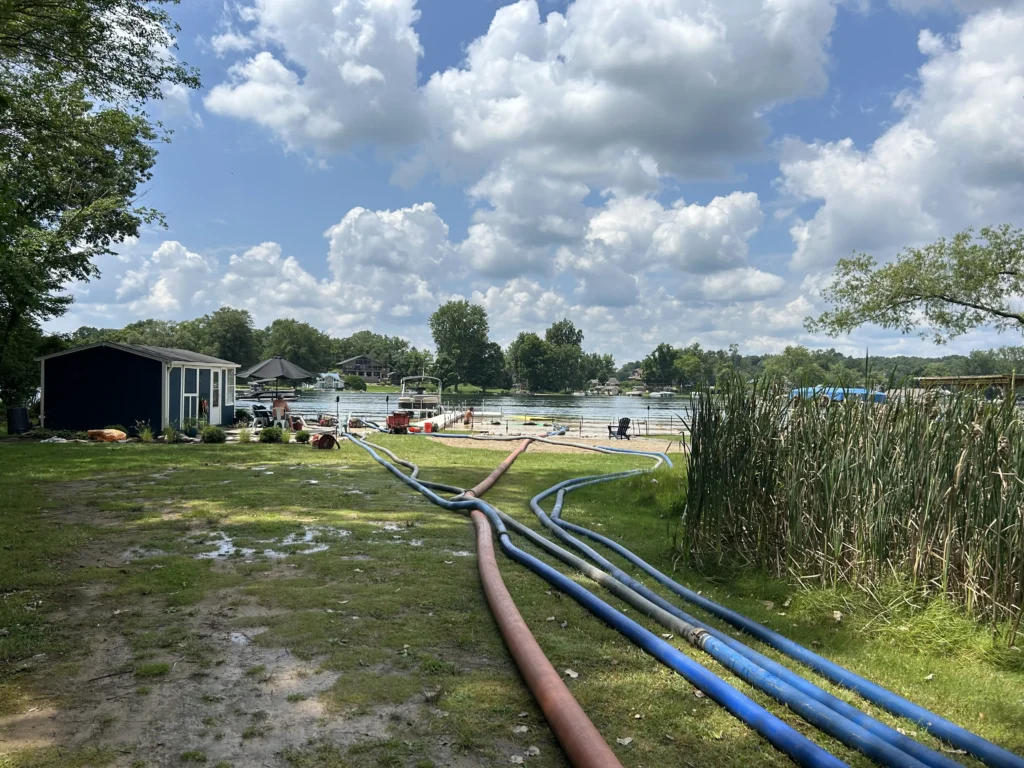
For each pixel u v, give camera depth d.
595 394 134.38
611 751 2.76
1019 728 3.38
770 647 4.39
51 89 16.77
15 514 7.83
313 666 3.76
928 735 3.24
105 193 23.36
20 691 3.41
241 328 117.56
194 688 3.47
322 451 16.23
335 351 158.50
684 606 5.23
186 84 16.22
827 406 6.04
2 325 23.09
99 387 18.59
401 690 3.50
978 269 18.80
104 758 2.80
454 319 129.50
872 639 4.60
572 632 4.43
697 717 3.32
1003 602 4.49
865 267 20.69
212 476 11.32
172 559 5.97
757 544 6.19
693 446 6.79
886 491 5.15
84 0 13.57
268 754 2.87
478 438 22.02
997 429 4.69
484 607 4.86
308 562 5.95
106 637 4.14
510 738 3.07
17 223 12.11
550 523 7.93
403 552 6.41
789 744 2.96
